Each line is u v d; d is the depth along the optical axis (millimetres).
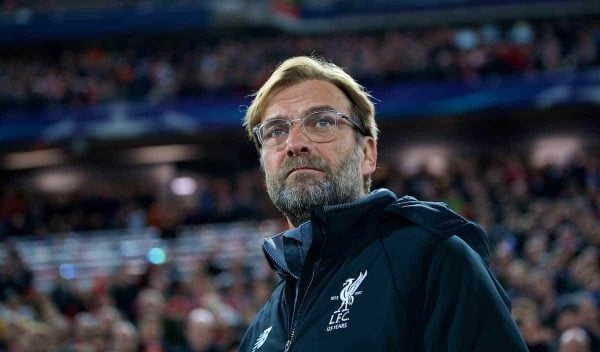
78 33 25578
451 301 1745
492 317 1711
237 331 8062
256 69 22000
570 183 16938
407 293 1793
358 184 2127
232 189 20500
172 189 22062
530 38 23953
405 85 21641
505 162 18922
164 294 10281
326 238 1957
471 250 1813
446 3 25469
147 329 7309
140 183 22828
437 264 1793
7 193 20000
